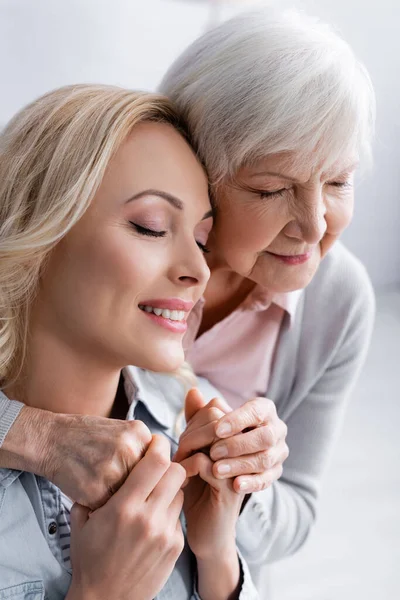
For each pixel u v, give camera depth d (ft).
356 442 8.73
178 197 2.91
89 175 2.83
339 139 2.94
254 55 2.93
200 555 3.37
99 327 2.93
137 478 2.76
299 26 3.02
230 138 2.97
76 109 2.94
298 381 4.33
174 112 3.08
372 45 10.51
